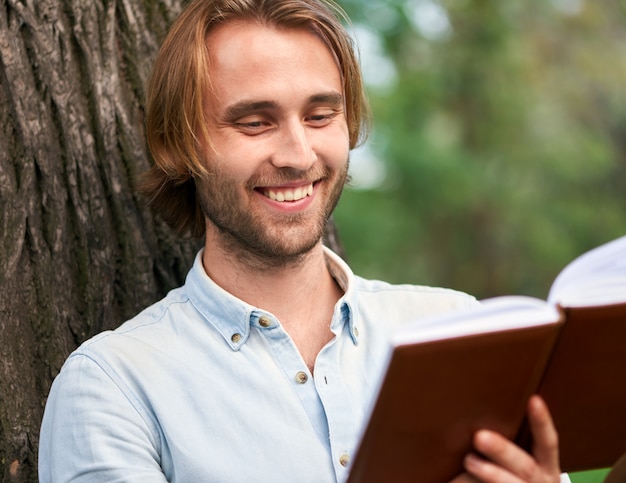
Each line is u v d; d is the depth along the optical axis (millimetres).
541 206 11711
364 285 2209
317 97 1981
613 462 1821
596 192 12312
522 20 11969
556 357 1633
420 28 10250
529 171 11641
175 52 2053
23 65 2289
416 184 10367
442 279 11781
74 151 2336
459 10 11422
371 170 10469
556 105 12266
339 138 2027
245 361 1968
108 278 2369
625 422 1764
